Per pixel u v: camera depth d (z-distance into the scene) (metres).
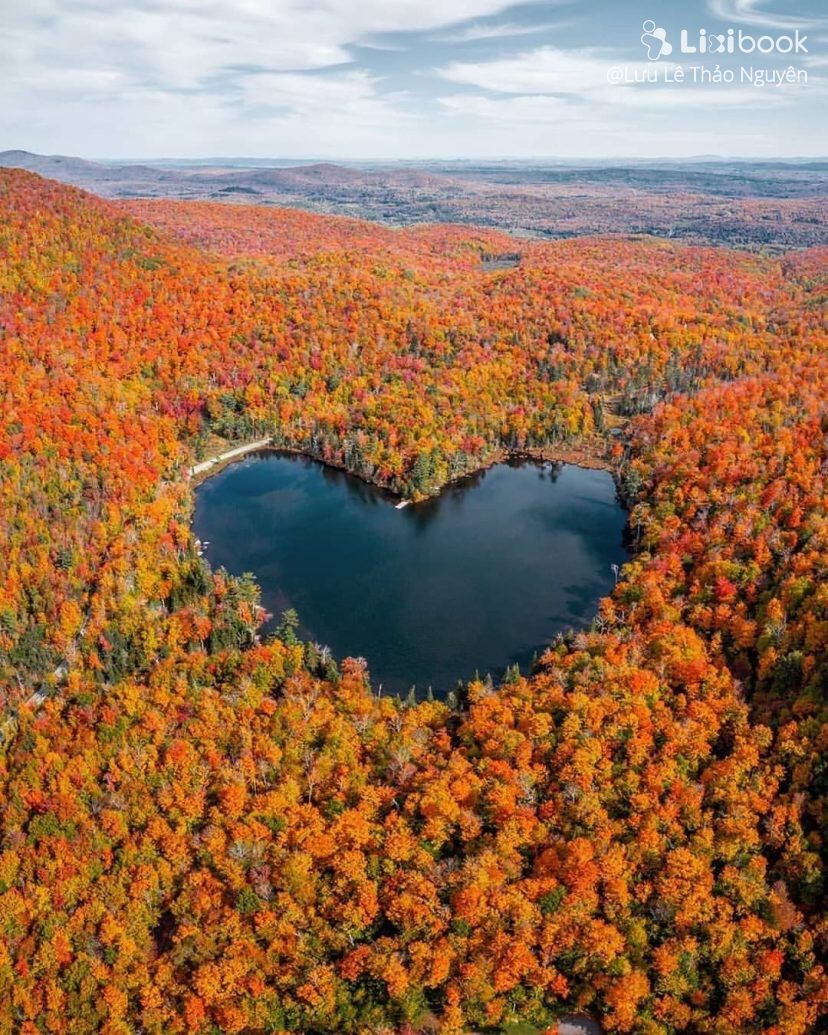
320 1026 82.50
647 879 89.38
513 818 94.12
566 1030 82.19
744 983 80.00
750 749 100.31
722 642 126.62
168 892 93.75
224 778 103.94
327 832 95.81
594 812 94.12
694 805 94.44
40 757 109.75
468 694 124.44
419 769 105.69
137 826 100.56
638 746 101.94
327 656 133.75
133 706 117.81
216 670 129.50
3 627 138.88
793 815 91.75
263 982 84.31
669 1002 79.88
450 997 80.88
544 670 131.88
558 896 86.06
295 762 107.81
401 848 92.44
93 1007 84.12
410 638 147.00
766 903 85.38
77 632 140.25
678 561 146.12
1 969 86.19
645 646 125.25
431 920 85.06
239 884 91.62
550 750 104.38
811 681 109.00
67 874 94.00
